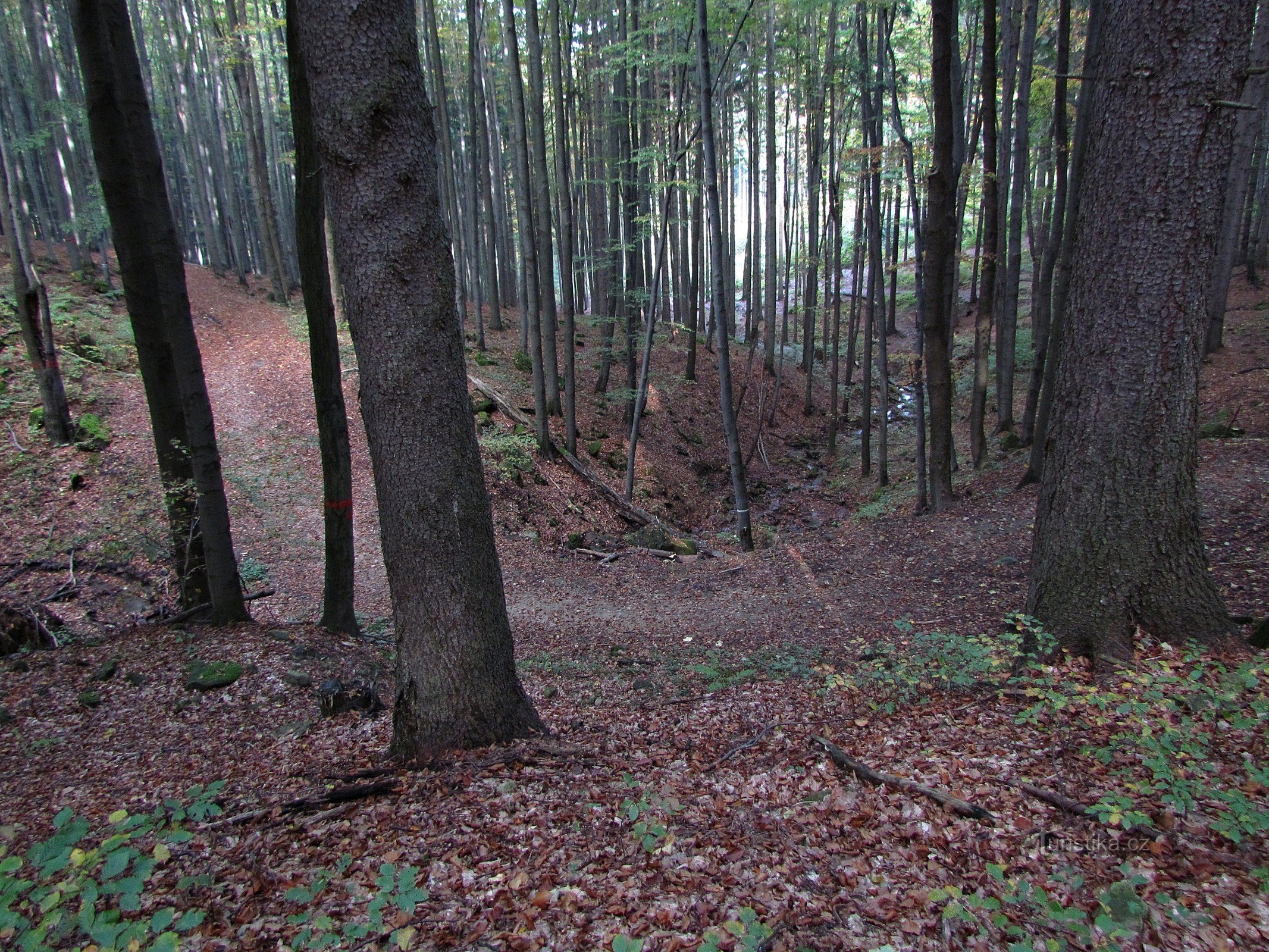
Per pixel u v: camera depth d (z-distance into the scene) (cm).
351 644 791
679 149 1797
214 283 2497
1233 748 363
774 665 732
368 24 374
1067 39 1180
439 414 420
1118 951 239
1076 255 502
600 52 1722
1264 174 2228
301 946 268
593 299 2780
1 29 2106
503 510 1495
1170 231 457
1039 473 1276
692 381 2420
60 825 253
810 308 2500
